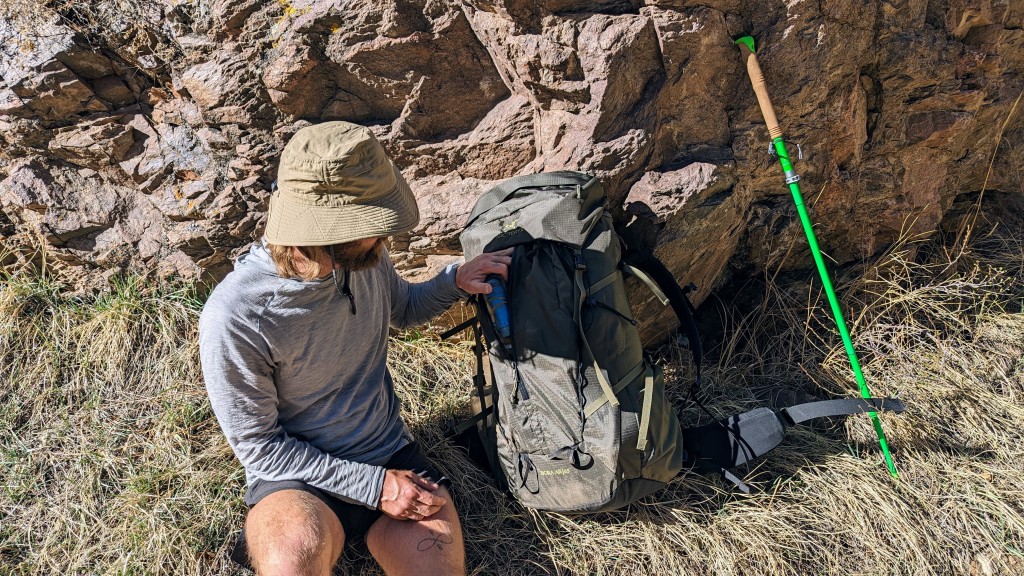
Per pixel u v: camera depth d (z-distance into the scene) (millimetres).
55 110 2881
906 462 2852
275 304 1965
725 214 2891
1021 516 2666
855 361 2812
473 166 3000
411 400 3012
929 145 3215
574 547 2549
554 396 2381
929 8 2980
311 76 2818
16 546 2479
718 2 2666
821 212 3242
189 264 3133
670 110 2824
